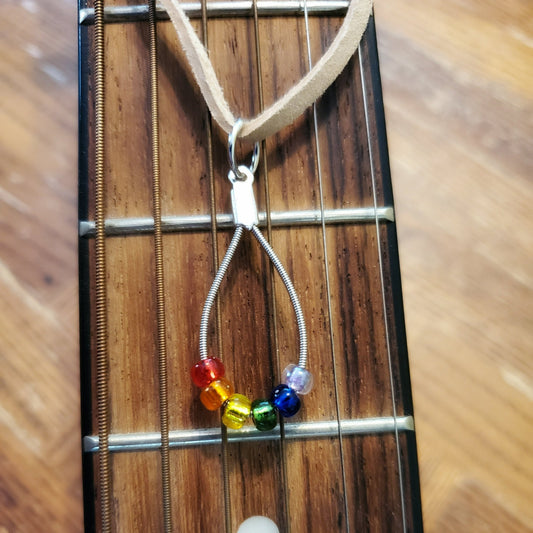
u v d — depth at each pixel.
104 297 0.08
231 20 0.09
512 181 0.10
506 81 0.10
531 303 0.09
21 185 0.09
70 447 0.09
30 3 0.09
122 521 0.08
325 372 0.09
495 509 0.09
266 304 0.09
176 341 0.08
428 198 0.09
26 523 0.08
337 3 0.09
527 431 0.09
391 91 0.10
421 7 0.10
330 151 0.09
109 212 0.09
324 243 0.09
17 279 0.09
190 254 0.09
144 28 0.09
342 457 0.08
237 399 0.08
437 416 0.09
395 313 0.09
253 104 0.09
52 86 0.09
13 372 0.09
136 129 0.09
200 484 0.08
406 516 0.08
